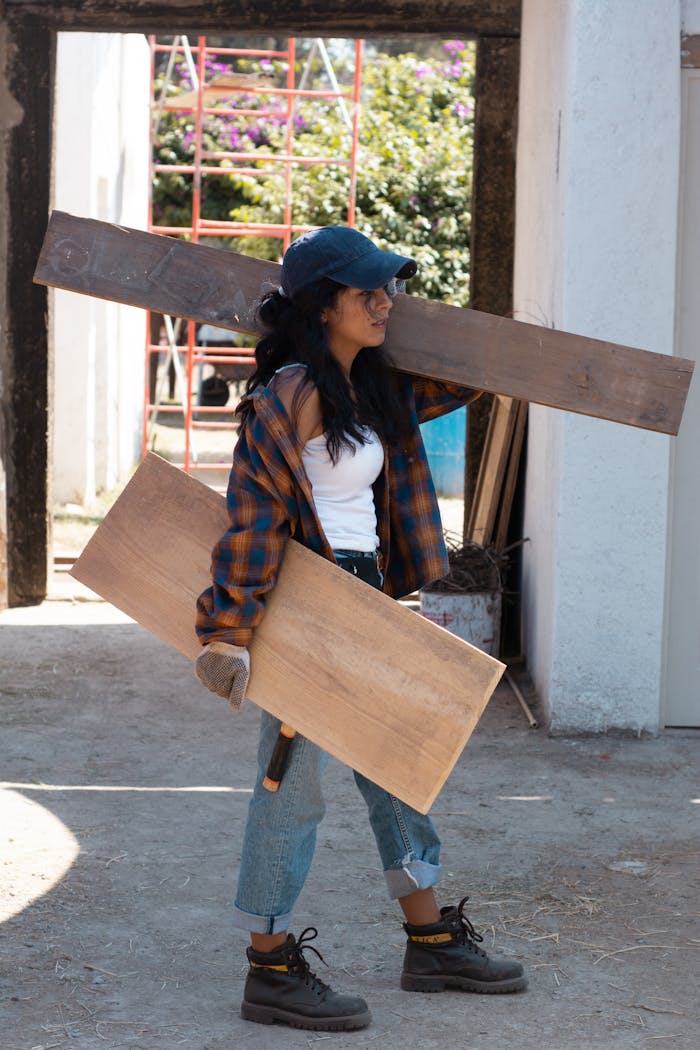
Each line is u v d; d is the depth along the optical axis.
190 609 3.04
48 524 8.03
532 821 4.62
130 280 3.16
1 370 7.79
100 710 5.95
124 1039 3.05
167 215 17.78
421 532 3.16
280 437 2.85
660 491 5.41
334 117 16.56
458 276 16.00
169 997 3.27
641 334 5.34
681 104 5.35
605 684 5.55
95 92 11.14
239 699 2.88
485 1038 3.08
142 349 14.50
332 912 3.82
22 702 6.02
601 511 5.44
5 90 7.52
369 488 3.09
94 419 11.54
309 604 2.90
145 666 6.72
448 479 12.55
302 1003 3.11
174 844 4.33
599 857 4.29
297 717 2.88
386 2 7.21
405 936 3.67
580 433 5.39
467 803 4.80
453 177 15.96
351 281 2.84
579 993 3.33
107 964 3.44
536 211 6.33
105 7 7.38
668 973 3.46
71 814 4.59
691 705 5.69
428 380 3.26
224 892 3.94
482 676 2.76
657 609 5.50
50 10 7.40
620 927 3.75
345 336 2.94
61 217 3.18
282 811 3.04
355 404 2.95
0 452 7.80
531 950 3.59
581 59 5.22
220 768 5.19
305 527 2.93
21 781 4.93
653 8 5.20
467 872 4.14
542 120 6.19
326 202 15.70
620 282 5.32
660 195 5.28
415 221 15.93
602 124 5.25
